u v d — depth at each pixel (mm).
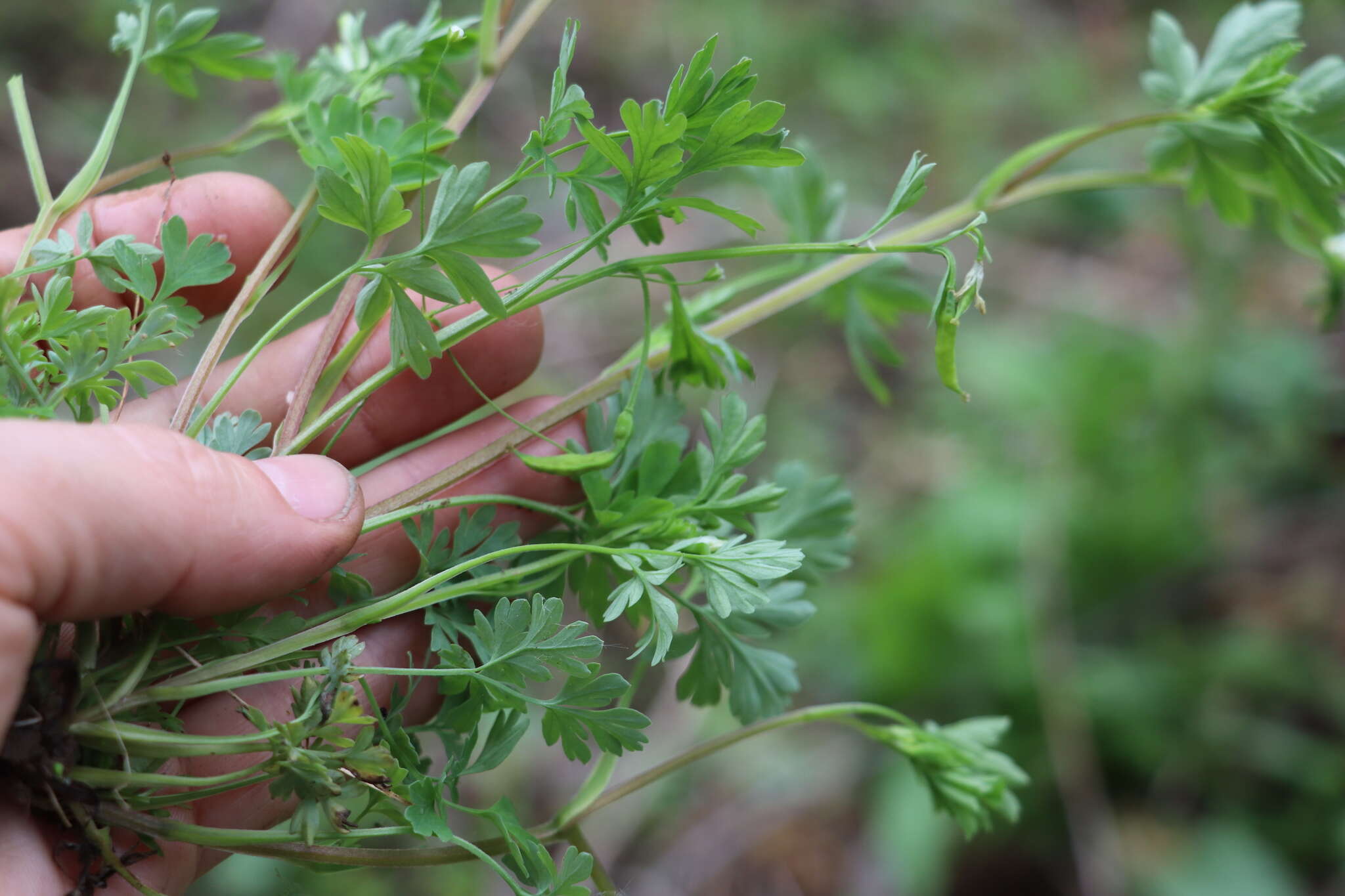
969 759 300
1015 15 1054
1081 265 855
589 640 257
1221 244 782
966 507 624
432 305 307
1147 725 582
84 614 253
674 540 275
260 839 253
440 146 287
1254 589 643
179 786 269
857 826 578
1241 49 311
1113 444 663
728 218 260
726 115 252
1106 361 684
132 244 265
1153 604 636
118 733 248
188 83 305
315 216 323
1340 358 737
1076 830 555
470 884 483
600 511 276
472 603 280
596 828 552
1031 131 943
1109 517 625
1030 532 607
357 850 260
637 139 252
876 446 724
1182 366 696
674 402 297
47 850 263
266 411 318
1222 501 669
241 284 323
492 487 305
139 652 260
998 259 835
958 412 719
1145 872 546
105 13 724
